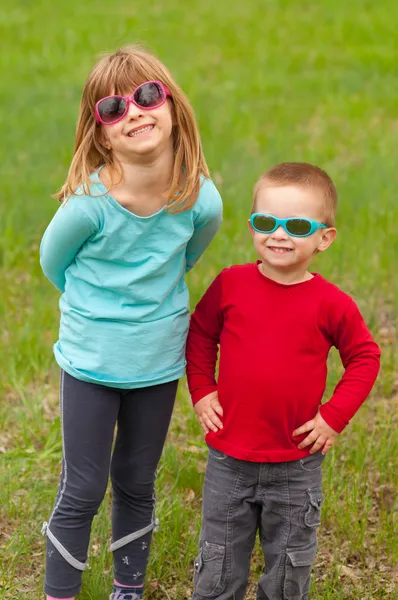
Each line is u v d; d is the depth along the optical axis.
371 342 3.32
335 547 4.27
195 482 4.70
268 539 3.44
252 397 3.27
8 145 10.29
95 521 4.36
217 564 3.41
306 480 3.34
